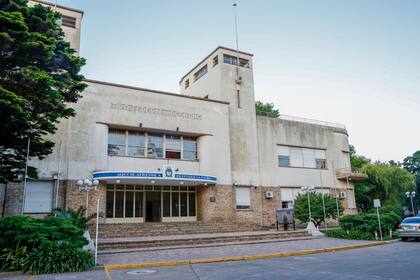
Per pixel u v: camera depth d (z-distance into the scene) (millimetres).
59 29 14984
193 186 26719
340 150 35250
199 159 26344
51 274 10789
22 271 10969
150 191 24781
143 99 24375
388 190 37875
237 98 29312
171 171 22875
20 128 13477
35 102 13031
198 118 26422
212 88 29875
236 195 27312
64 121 21719
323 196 26172
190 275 10172
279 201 29688
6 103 11078
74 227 12531
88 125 22109
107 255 14516
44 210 20312
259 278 9445
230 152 27547
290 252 14922
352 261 12492
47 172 20578
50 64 13969
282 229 26453
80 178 21172
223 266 11914
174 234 21688
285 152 31438
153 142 24969
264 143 30172
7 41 11750
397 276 9344
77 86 14867
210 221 24906
